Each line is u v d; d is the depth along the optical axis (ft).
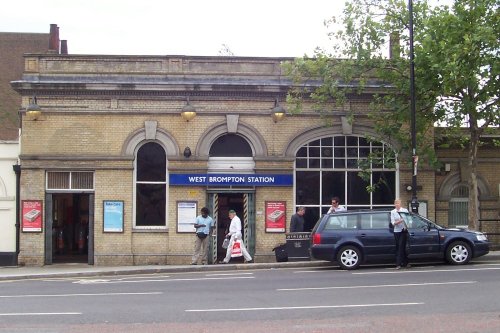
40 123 82.79
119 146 82.53
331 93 78.28
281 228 82.58
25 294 54.24
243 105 83.15
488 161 87.61
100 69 83.41
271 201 82.79
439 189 86.84
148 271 73.72
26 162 82.38
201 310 42.45
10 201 83.82
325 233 67.46
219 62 83.82
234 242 77.20
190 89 82.33
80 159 82.17
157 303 46.37
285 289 51.80
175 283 59.82
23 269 78.64
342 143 84.12
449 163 86.94
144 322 38.63
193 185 82.43
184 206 82.43
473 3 71.67
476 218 76.38
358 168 83.87
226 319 38.91
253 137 82.94
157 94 82.64
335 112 83.41
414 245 66.44
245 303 45.03
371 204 84.12
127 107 82.79
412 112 73.36
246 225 82.84
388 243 66.69
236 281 59.16
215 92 82.69
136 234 82.33
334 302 44.19
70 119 82.79
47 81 82.43
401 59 77.25
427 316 38.01
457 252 66.85
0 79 105.29
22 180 82.53
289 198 82.94
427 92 76.07
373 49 77.46
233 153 83.61
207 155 82.53
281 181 82.74
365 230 67.21
